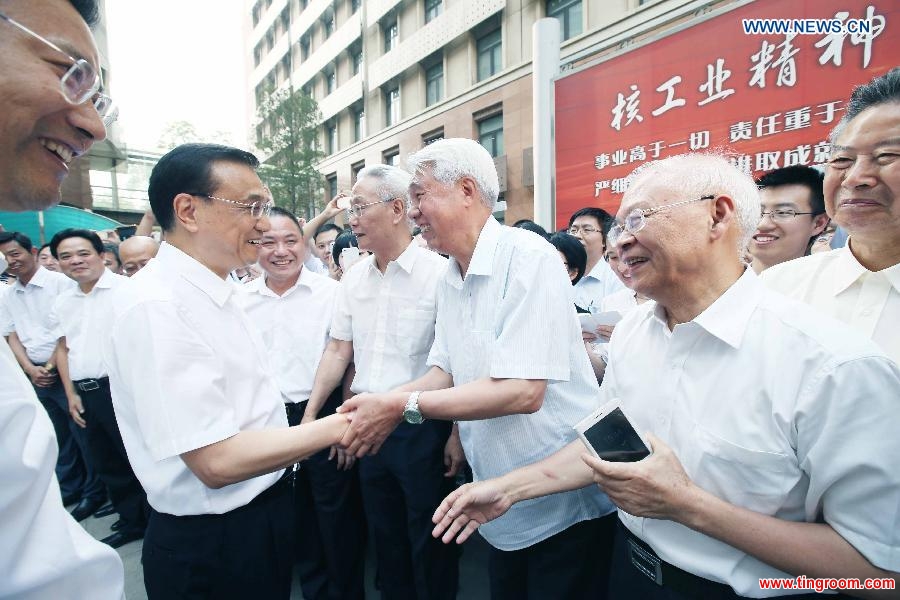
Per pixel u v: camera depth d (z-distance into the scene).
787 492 0.82
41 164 0.73
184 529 1.20
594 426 0.89
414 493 1.83
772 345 0.83
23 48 0.64
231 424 1.10
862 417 0.73
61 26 0.68
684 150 2.82
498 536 1.45
